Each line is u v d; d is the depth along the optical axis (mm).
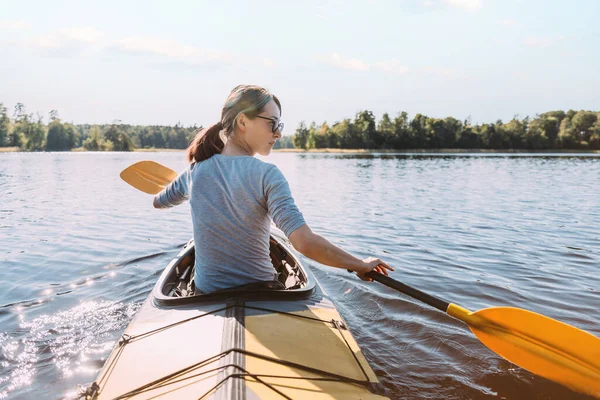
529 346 2305
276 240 4078
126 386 1698
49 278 4656
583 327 3586
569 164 35469
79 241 6383
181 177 2490
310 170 27062
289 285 3264
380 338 3371
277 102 2176
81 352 3162
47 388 2756
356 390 1740
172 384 1661
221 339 1884
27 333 3420
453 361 3051
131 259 5383
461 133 100062
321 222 8242
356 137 99250
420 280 4746
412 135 98250
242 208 2057
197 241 2219
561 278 4832
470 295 4305
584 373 2217
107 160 44219
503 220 8555
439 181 18391
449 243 6520
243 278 2227
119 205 10188
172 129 151625
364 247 6254
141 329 2092
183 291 2932
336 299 4148
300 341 1977
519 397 2670
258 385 1636
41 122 120312
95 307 3900
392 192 13805
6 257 5465
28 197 11672
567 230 7551
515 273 5012
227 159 2092
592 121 101375
